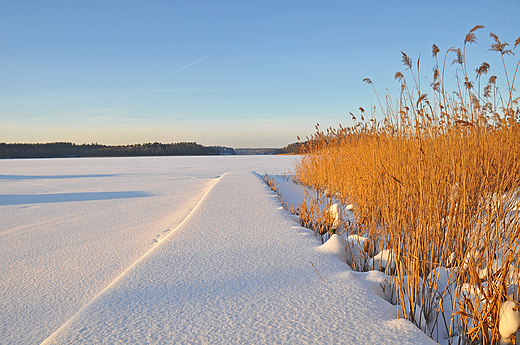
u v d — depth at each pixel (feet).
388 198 7.97
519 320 4.07
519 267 4.57
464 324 4.58
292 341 4.35
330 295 5.84
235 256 8.24
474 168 7.22
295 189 25.93
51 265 9.36
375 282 6.41
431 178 7.45
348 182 16.17
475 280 4.61
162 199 23.61
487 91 10.37
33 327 5.93
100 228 14.25
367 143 16.72
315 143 25.30
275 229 11.16
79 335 4.60
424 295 5.60
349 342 4.31
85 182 38.65
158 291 6.12
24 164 95.14
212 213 14.42
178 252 8.65
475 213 6.48
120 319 5.05
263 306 5.44
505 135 9.55
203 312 5.25
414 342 4.30
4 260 9.90
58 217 17.13
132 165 84.23
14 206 21.08
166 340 4.43
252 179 32.09
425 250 6.32
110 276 8.43
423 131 9.62
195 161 106.73
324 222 11.55
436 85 9.59
